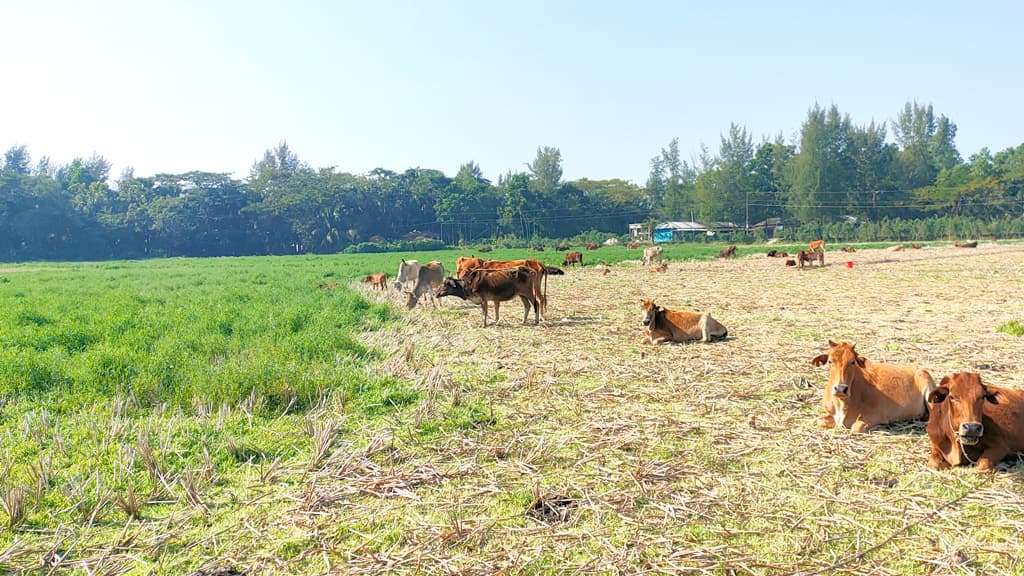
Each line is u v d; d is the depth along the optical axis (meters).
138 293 20.02
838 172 96.12
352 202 107.62
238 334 10.78
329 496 4.79
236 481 5.14
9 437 5.81
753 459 5.49
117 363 8.09
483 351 10.50
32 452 5.58
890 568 3.74
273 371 7.71
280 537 4.22
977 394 4.82
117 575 3.76
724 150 105.31
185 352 8.94
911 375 6.27
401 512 4.58
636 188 132.00
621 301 18.02
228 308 13.98
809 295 18.73
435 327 13.30
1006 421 5.02
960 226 76.31
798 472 5.19
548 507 4.62
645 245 71.31
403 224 115.56
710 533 4.20
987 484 4.84
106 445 5.74
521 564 3.83
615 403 7.27
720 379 8.30
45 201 90.69
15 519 4.31
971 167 115.94
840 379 5.91
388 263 47.00
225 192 108.94
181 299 17.47
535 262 14.68
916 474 5.09
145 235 98.31
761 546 4.03
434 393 7.53
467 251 76.31
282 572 3.79
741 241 91.62
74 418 6.50
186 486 4.80
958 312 14.24
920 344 10.32
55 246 92.56
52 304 15.62
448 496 4.84
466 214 113.19
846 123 98.88
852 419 6.21
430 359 9.80
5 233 88.12
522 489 4.93
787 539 4.10
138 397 7.16
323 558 3.95
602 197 123.56
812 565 3.79
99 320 12.04
